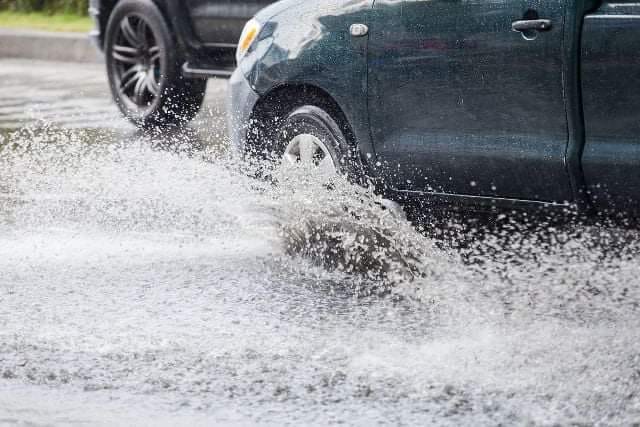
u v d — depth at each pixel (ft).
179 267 44.52
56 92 97.19
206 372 32.65
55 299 40.29
